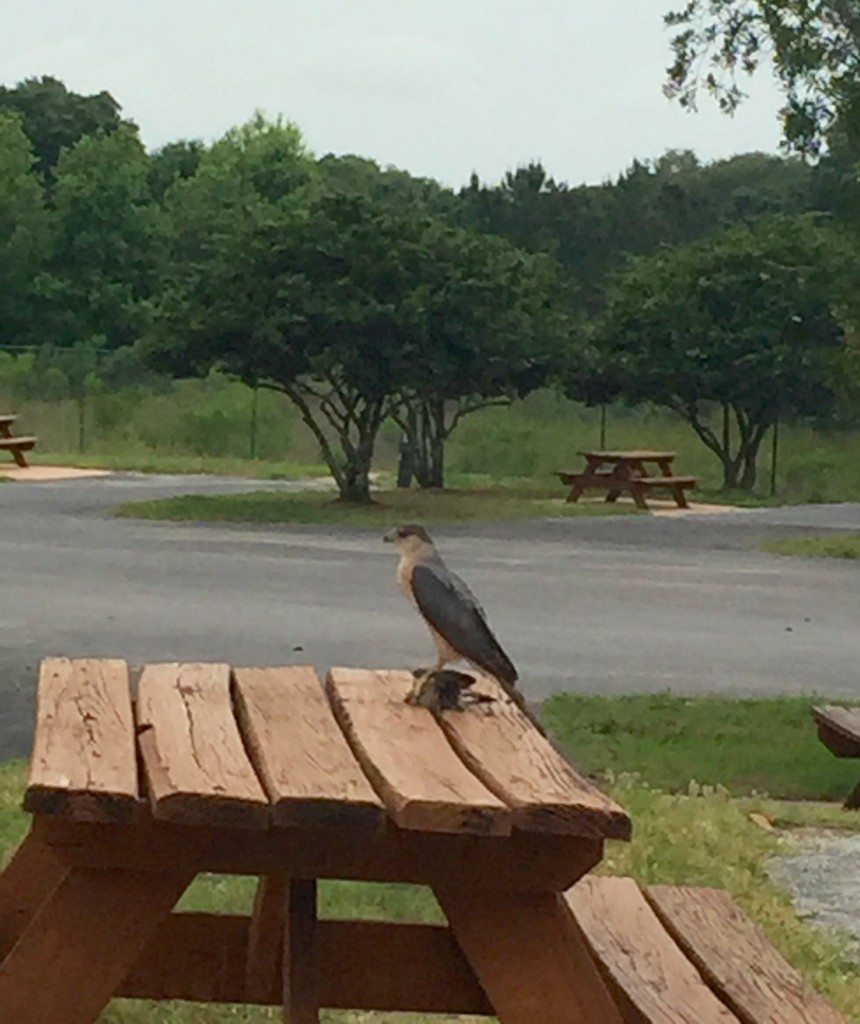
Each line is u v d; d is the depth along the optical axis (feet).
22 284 193.88
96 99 258.78
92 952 12.28
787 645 48.37
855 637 50.52
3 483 97.45
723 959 15.37
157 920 12.37
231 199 209.56
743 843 25.66
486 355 88.43
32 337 193.67
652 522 88.99
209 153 226.58
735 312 114.62
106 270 197.67
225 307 85.61
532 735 14.46
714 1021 13.79
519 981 12.50
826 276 113.29
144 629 46.19
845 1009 18.48
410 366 86.12
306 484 106.42
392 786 12.14
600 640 47.60
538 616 51.90
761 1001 14.39
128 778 12.16
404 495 95.86
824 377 110.63
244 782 12.17
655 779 30.42
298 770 12.64
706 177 229.25
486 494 100.99
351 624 48.16
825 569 69.15
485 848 12.34
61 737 13.46
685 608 55.47
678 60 89.51
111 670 16.47
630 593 58.80
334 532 76.43
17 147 198.90
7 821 23.88
